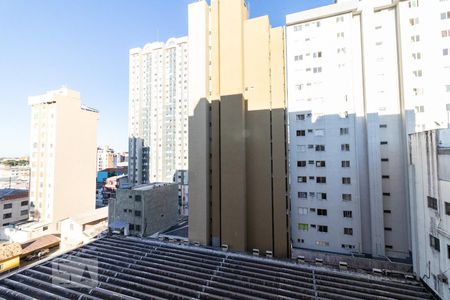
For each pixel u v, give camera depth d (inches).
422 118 1172.5
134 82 3398.1
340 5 1327.5
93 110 2482.8
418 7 1206.9
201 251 1157.1
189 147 1363.2
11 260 1373.0
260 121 1274.6
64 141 2155.5
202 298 759.1
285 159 1242.0
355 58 1323.8
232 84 1277.1
